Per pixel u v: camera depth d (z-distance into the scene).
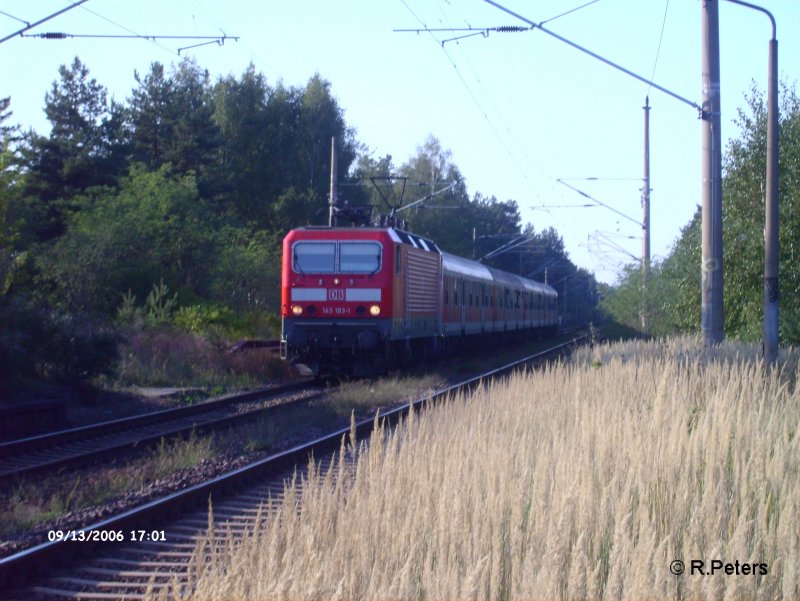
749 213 20.55
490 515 5.69
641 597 4.70
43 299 21.41
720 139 15.86
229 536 6.31
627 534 5.28
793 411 9.84
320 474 10.41
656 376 12.57
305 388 21.33
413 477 6.73
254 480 10.13
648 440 7.12
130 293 27.25
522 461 7.07
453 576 4.91
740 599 4.92
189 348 23.12
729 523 5.93
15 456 12.36
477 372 25.91
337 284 20.81
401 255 21.69
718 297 16.06
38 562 6.86
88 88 48.31
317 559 5.11
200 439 12.93
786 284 19.88
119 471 10.73
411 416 9.12
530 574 4.87
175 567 7.02
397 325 21.33
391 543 5.58
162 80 53.28
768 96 14.62
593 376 13.87
